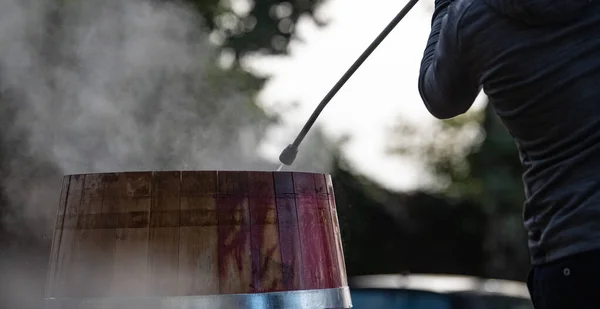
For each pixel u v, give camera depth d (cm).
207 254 252
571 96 225
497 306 673
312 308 262
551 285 229
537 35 230
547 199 230
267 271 256
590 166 222
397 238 1499
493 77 240
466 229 1498
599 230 219
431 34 277
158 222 254
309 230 267
